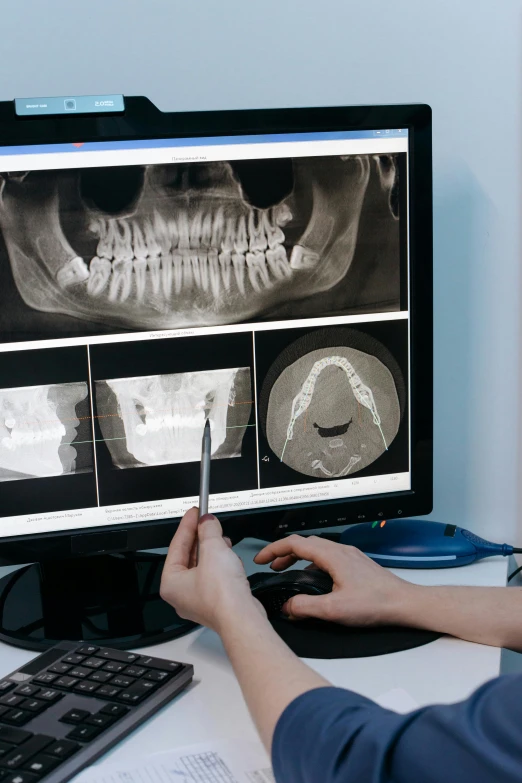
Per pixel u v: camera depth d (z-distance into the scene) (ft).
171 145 2.47
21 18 3.20
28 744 1.68
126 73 3.26
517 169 3.21
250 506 2.72
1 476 2.50
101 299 2.49
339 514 2.79
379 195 2.66
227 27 3.24
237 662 1.73
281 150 2.56
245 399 2.65
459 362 3.36
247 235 2.57
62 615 2.50
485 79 3.18
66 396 2.51
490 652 2.20
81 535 2.56
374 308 2.73
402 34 3.20
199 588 1.96
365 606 2.27
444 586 2.36
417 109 2.64
